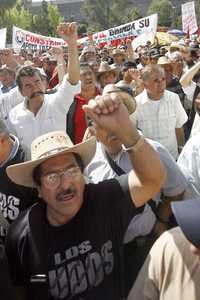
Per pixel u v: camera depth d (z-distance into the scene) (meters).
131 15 74.12
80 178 2.18
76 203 2.16
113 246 2.20
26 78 4.09
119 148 2.84
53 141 2.22
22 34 14.62
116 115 1.89
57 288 2.19
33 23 76.19
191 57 9.77
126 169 2.87
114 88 2.84
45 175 2.17
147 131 4.61
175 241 1.89
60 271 2.18
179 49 10.02
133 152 1.98
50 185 2.16
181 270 1.84
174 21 69.25
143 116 4.59
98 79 6.32
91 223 2.17
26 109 4.24
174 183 3.01
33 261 2.20
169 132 4.61
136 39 13.95
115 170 2.89
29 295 2.30
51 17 75.75
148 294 1.96
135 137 1.95
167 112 4.58
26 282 2.29
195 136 3.17
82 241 2.17
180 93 6.14
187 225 1.75
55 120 4.18
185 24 18.62
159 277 1.91
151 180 2.04
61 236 2.17
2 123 2.83
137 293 2.00
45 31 75.69
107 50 17.52
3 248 2.53
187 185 3.11
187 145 3.16
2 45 13.26
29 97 4.14
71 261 2.17
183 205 1.82
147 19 13.78
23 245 2.22
